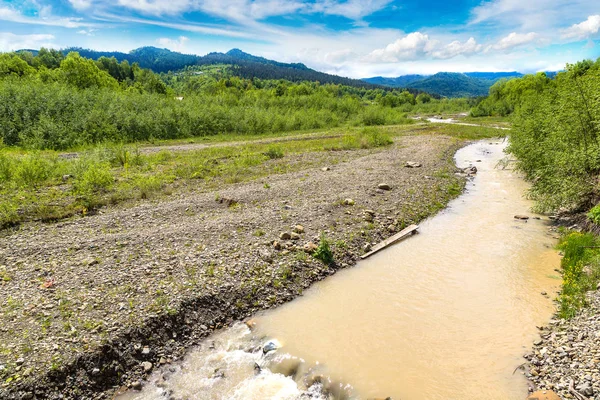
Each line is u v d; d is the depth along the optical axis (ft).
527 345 28.19
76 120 116.06
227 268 36.73
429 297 35.68
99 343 25.40
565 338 27.68
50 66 341.21
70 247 39.47
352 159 98.63
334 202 57.98
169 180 70.33
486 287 37.32
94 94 142.10
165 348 27.45
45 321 27.07
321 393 24.13
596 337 26.30
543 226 53.78
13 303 28.96
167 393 23.76
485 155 118.83
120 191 61.11
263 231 45.83
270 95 288.51
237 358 27.20
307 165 89.25
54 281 32.60
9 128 105.81
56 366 23.22
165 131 139.03
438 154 109.70
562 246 44.80
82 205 53.16
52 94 122.93
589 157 47.06
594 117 48.52
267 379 25.23
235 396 23.66
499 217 58.23
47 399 21.97
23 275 33.47
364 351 28.14
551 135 57.82
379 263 42.83
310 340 29.32
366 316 32.60
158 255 38.42
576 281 35.86
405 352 28.02
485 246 47.34
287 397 23.70
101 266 35.65
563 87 60.18
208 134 154.81
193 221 48.47
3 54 186.60
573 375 23.50
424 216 58.13
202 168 81.15
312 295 35.94
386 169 84.94
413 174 81.46
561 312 31.48
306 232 46.62
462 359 27.14
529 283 37.78
